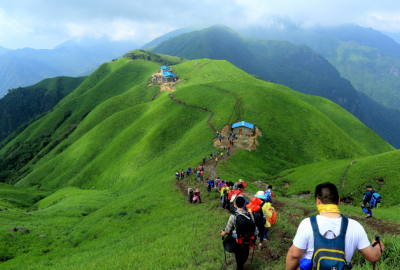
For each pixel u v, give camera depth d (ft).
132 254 47.01
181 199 102.78
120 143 326.65
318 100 487.61
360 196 116.47
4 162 554.05
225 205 63.31
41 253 87.45
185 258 34.81
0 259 82.99
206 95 369.09
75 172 338.95
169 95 427.74
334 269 10.71
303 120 285.64
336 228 11.59
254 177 163.12
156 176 213.25
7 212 146.41
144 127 336.29
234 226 23.73
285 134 250.98
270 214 33.35
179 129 299.79
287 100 330.75
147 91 573.74
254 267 27.96
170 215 79.25
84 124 529.45
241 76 611.47
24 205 240.32
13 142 625.82
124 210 109.50
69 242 93.81
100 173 300.40
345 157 240.12
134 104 544.21
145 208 102.17
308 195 135.54
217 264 29.96
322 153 235.81
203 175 140.36
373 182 118.01
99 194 226.17
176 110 337.72
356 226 11.82
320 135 262.47
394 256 23.73
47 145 565.94
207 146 225.76
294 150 233.14
